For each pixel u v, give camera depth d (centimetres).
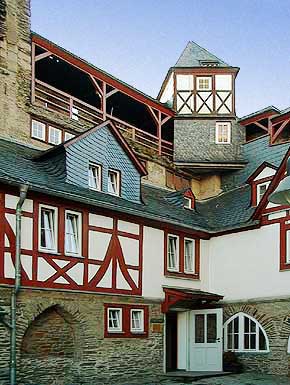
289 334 1767
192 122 2728
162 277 1855
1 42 2005
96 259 1630
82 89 2653
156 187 2409
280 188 628
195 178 2778
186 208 2197
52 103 2206
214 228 2062
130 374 1669
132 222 1772
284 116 2519
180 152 2700
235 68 2758
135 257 1762
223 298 1989
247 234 1967
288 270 1805
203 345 1881
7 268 1398
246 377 1730
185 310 1930
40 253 1478
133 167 1912
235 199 2323
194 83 2764
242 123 2733
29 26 2125
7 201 1424
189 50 2872
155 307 1806
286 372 1753
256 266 1912
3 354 1357
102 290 1633
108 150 1819
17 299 1405
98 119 2394
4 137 1936
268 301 1845
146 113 2853
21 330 1401
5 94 1984
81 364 1538
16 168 1548
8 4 2048
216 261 2047
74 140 1695
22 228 1448
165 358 1811
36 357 1449
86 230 1612
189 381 1667
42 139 2102
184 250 1973
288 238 1828
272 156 2547
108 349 1619
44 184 1516
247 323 1905
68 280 1538
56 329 1517
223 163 2673
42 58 2195
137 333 1722
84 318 1565
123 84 2503
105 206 1645
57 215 1544
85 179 1716
